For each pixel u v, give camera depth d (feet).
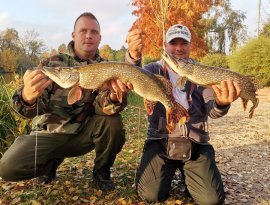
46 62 4.81
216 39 53.36
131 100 16.42
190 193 4.75
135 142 8.52
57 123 4.78
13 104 4.22
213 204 4.49
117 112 4.76
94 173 5.28
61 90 4.77
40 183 5.31
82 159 6.84
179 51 5.39
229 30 53.01
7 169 4.60
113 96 4.57
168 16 19.34
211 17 52.49
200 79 4.30
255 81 4.34
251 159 7.28
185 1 21.35
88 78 4.04
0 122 7.17
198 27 33.86
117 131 4.94
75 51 4.97
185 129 4.91
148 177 4.79
